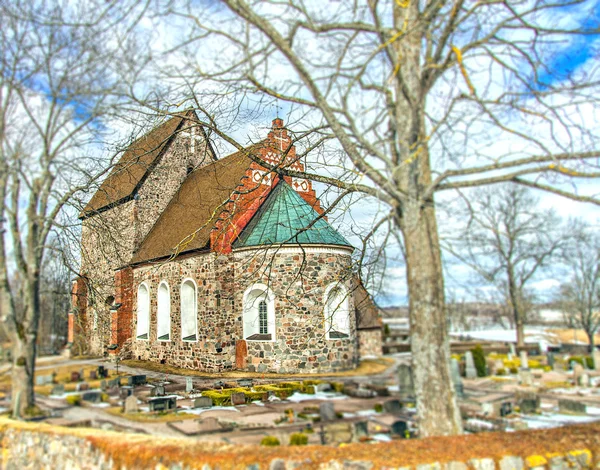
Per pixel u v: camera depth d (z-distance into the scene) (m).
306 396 10.30
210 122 12.23
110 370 12.51
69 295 16.00
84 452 8.34
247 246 21.91
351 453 7.31
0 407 9.98
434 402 7.93
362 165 8.84
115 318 26.36
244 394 11.72
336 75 8.19
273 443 8.02
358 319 22.23
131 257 27.56
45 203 10.45
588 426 7.80
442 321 8.27
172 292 24.42
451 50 7.96
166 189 29.52
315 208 22.78
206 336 21.75
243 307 22.05
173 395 13.04
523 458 7.02
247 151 12.30
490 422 8.01
